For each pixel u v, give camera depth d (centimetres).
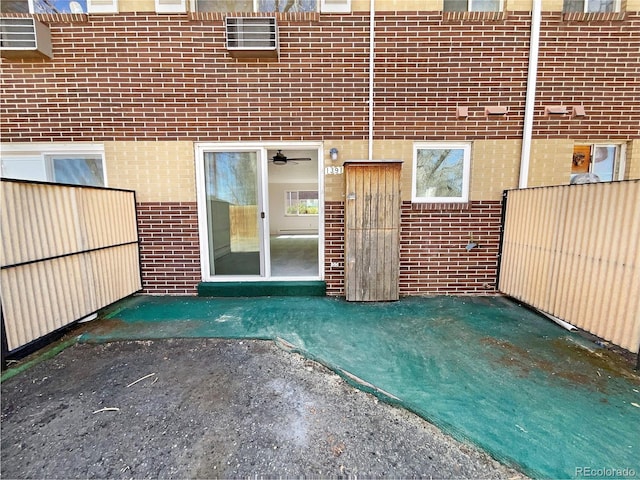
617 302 261
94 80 402
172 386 234
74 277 318
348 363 263
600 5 404
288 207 1348
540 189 349
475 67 404
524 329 329
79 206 325
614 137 410
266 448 176
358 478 158
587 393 224
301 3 407
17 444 180
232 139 416
